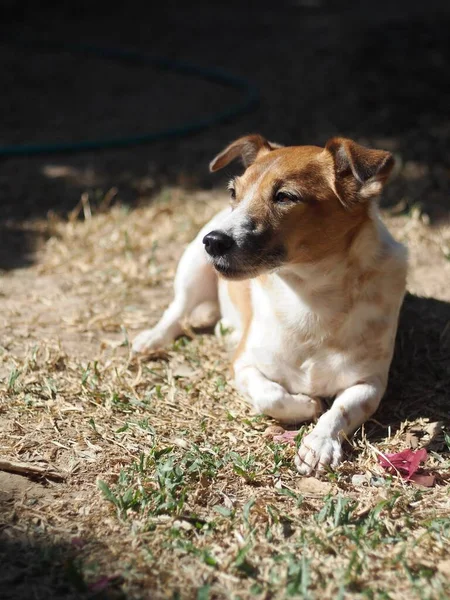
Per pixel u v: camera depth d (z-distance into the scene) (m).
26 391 1.47
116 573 1.19
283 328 1.43
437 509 1.28
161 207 2.10
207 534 1.24
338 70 3.14
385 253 1.42
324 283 1.40
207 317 1.70
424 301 1.72
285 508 1.28
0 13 4.26
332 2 4.89
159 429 1.41
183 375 1.54
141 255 1.92
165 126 2.76
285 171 1.38
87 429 1.40
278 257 1.38
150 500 1.27
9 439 1.37
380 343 1.43
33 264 1.89
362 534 1.23
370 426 1.43
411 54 3.12
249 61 3.52
